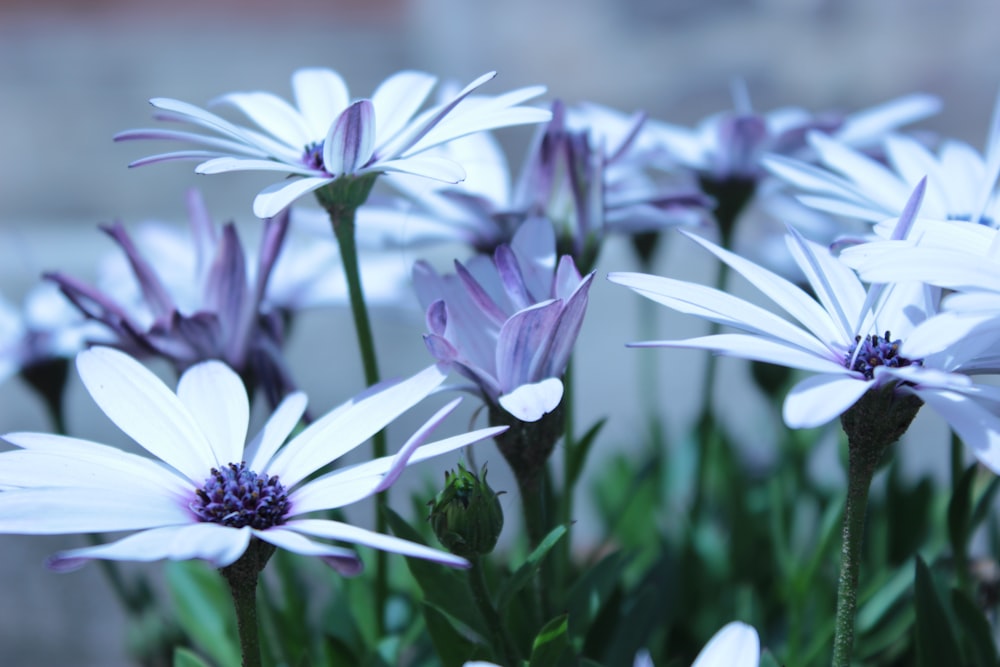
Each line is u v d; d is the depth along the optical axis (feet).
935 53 3.96
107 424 2.36
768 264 1.79
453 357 1.29
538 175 1.50
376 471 1.25
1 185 3.76
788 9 4.21
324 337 2.42
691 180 1.69
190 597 1.62
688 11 4.27
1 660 2.29
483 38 4.42
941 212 1.44
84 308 1.45
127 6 5.40
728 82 3.96
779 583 1.63
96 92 4.40
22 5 5.46
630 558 1.57
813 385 1.21
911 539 1.62
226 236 1.45
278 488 1.26
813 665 1.56
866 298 1.25
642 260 1.75
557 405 1.32
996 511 1.62
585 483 2.04
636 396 2.34
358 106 1.32
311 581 1.75
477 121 1.34
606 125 1.64
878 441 1.26
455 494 1.31
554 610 1.44
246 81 4.34
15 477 1.23
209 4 5.33
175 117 1.42
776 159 1.47
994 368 1.25
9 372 1.65
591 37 4.29
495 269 1.37
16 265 2.46
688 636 1.62
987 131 3.64
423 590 1.38
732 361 2.27
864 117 1.71
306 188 1.31
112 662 2.28
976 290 1.20
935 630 1.38
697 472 1.73
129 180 3.76
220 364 1.33
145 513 1.23
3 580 2.28
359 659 1.47
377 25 4.88
